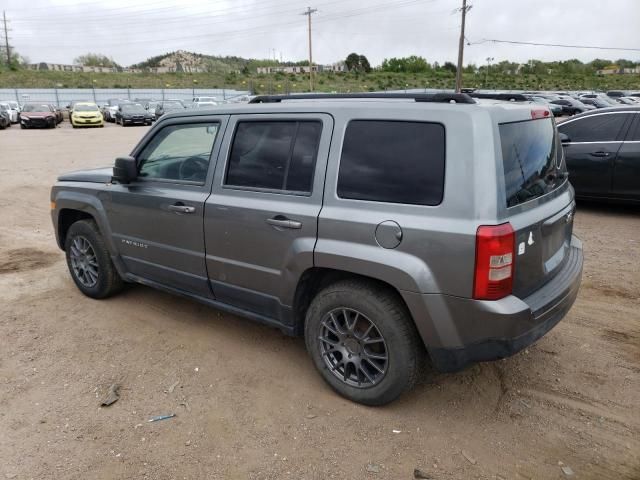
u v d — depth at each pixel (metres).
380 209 2.89
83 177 4.72
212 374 3.58
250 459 2.77
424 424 3.04
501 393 3.35
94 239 4.63
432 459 2.77
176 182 3.92
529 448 2.85
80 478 2.64
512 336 2.70
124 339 4.09
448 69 106.50
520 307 2.68
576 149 8.15
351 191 3.01
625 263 5.79
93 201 4.54
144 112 31.88
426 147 2.80
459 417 3.11
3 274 5.56
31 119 28.73
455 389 3.39
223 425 3.04
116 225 4.39
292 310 3.37
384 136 2.94
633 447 2.85
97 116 30.48
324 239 3.08
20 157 16.00
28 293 5.04
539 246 2.93
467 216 2.64
